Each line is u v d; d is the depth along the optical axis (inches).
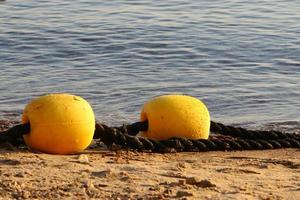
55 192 537.6
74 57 1302.9
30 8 1674.5
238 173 615.5
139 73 1207.6
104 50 1343.5
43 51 1332.4
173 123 761.0
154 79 1175.0
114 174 587.2
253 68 1242.6
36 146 706.8
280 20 1573.6
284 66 1259.2
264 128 953.5
